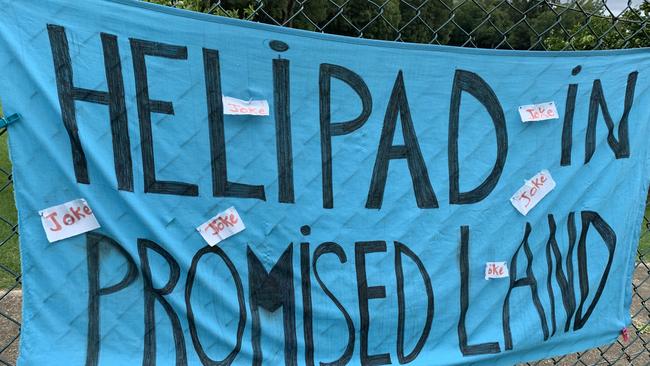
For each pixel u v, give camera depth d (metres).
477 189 1.89
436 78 1.80
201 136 1.60
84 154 1.50
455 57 1.80
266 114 1.64
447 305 1.89
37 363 1.51
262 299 1.71
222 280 1.66
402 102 1.78
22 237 1.48
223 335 1.67
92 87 1.50
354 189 1.76
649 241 4.85
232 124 1.62
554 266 2.02
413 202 1.82
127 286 1.58
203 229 1.63
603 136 2.03
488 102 1.86
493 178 1.90
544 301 2.02
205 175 1.62
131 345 1.59
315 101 1.69
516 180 1.93
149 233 1.58
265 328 1.71
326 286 1.76
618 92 2.02
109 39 1.50
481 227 1.91
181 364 1.64
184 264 1.62
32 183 1.47
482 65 1.84
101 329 1.57
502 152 1.90
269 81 1.64
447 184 1.85
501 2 2.00
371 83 1.74
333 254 1.76
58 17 1.46
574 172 2.01
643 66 2.04
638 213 2.13
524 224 1.96
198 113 1.59
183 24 1.55
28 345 1.50
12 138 1.44
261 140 1.65
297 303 1.74
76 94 1.48
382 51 1.73
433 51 1.78
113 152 1.53
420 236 1.84
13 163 1.45
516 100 1.90
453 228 1.87
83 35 1.48
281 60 1.64
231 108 1.59
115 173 1.53
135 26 1.52
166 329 1.62
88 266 1.54
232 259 1.67
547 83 1.92
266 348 1.72
